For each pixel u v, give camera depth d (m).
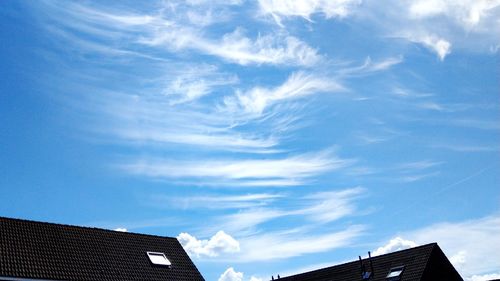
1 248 20.88
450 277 32.00
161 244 27.59
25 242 22.09
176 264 26.33
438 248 31.95
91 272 22.31
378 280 32.12
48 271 20.94
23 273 20.02
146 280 23.73
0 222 22.58
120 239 26.11
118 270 23.44
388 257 33.47
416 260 31.27
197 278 25.97
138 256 25.41
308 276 38.19
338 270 36.19
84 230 25.30
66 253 22.77
